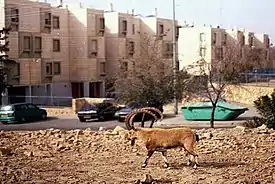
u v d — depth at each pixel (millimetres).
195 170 12664
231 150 15289
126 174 12352
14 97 53906
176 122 37094
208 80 37656
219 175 12117
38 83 57531
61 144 16234
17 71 54781
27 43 56562
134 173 12445
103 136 17234
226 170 12672
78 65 63500
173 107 45594
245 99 52094
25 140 17094
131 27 70812
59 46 61312
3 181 11562
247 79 58094
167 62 54000
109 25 68250
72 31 63469
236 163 13555
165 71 40125
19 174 12289
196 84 37562
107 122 40156
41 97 54906
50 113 48062
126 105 40250
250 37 88062
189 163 13320
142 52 56531
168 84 36812
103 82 65438
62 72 61812
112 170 12812
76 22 63375
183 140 12836
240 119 38562
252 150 15305
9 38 54000
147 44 58219
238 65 41906
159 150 12945
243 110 38594
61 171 12773
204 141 16406
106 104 42531
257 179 11688
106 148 15633
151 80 36969
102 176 12172
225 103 39812
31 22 57125
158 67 40875
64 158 14445
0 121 41656
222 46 76750
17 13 55125
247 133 17969
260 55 87562
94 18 64875
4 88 49781
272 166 13164
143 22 72938
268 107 22359
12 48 54500
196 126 33281
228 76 37625
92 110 41188
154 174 12258
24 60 55750
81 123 39750
